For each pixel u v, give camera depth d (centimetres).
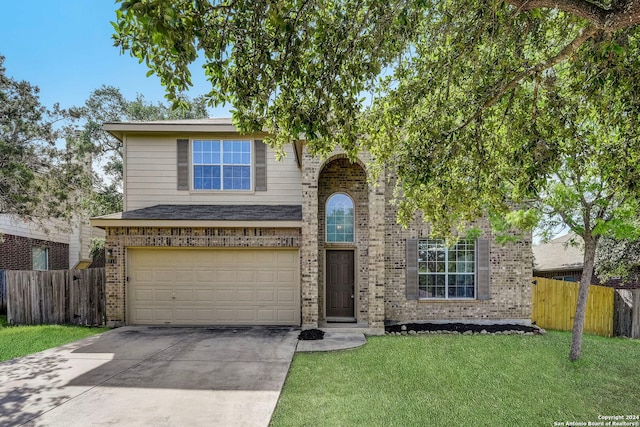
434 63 534
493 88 554
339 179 1060
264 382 571
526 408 497
